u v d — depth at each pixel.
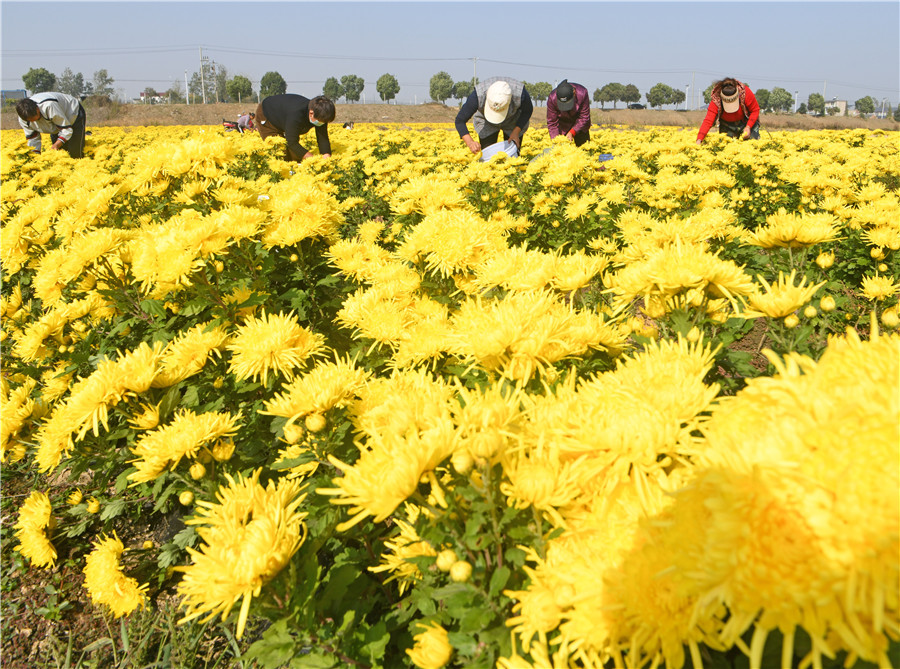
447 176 6.68
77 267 3.18
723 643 0.90
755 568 0.73
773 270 3.54
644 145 9.34
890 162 7.98
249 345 2.46
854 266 3.95
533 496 1.18
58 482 3.94
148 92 126.81
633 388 1.23
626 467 1.11
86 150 12.37
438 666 1.39
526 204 6.14
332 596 1.70
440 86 107.81
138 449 2.19
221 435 2.32
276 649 1.58
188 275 2.99
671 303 1.90
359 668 1.68
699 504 0.86
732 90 10.23
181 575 3.06
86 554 3.35
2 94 126.00
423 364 2.56
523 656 1.26
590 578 1.06
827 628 0.75
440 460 1.23
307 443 2.03
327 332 3.50
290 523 1.50
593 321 1.94
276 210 3.59
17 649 2.82
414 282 3.10
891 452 0.70
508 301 1.69
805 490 0.73
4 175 8.66
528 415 1.45
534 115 45.16
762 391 0.92
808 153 9.00
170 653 2.60
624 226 4.41
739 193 6.39
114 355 3.59
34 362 3.95
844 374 0.87
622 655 1.07
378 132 15.05
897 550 0.68
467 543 1.28
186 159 3.90
